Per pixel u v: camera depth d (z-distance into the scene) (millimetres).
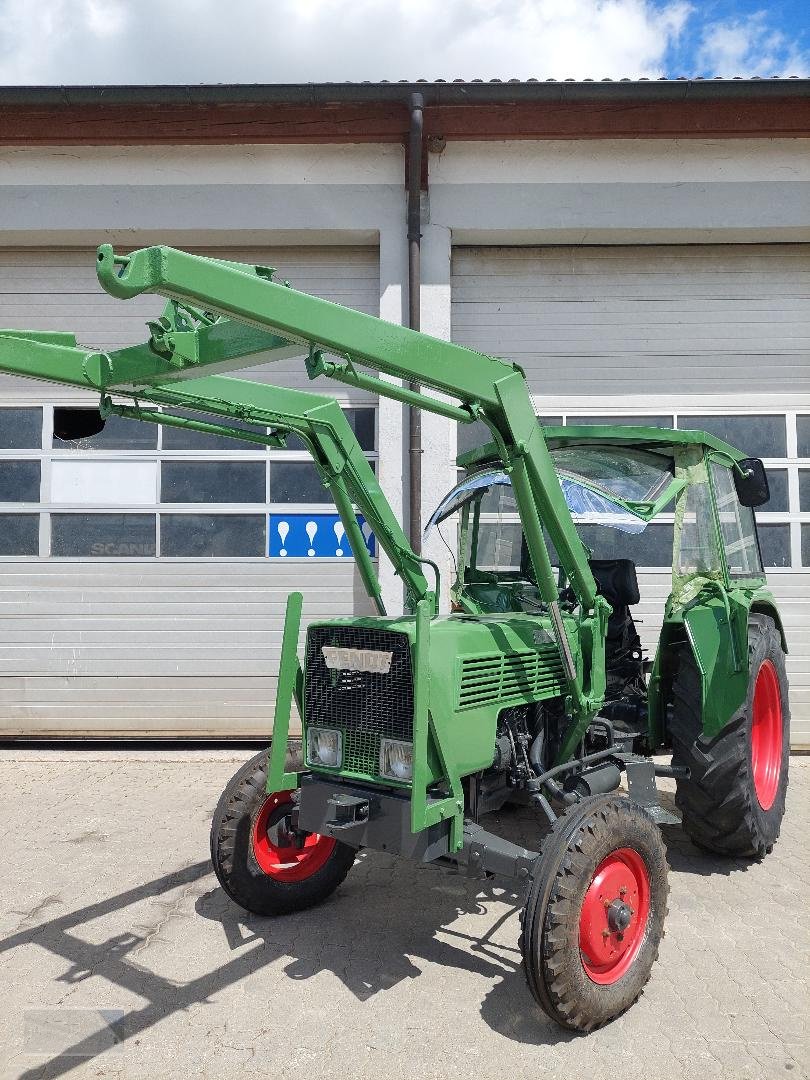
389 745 2926
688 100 6199
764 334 6754
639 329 6762
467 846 2904
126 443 6676
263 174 6492
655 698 4023
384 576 6484
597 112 6297
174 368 2471
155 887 3836
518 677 3260
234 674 6578
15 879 3930
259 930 3396
